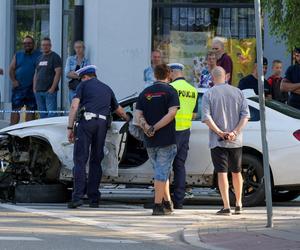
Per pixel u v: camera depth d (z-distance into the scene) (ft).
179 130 78.07
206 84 92.73
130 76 121.60
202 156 80.89
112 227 67.62
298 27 86.07
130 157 82.84
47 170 85.81
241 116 74.64
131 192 99.30
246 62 124.36
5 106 141.59
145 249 57.11
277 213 76.28
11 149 85.71
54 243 58.23
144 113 74.69
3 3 143.02
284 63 122.21
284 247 56.13
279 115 81.15
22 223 68.39
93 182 81.10
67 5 135.95
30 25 142.10
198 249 57.36
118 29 121.60
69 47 135.64
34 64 120.37
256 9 65.72
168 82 76.43
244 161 80.28
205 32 124.47
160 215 75.15
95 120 79.71
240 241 59.31
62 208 80.28
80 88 80.43
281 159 79.25
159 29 124.26
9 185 85.61
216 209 80.48
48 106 115.75
